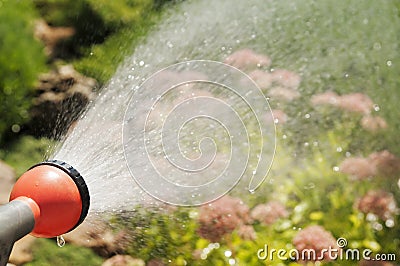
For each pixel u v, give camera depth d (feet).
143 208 14.60
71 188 7.25
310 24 21.45
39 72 20.97
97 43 22.26
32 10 22.65
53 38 22.21
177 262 14.37
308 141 16.43
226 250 14.01
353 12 21.70
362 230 14.35
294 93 17.31
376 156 15.39
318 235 13.43
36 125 19.80
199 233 14.40
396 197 14.89
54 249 15.39
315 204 14.80
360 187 14.97
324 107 17.21
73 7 22.99
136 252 14.79
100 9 22.94
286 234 13.96
